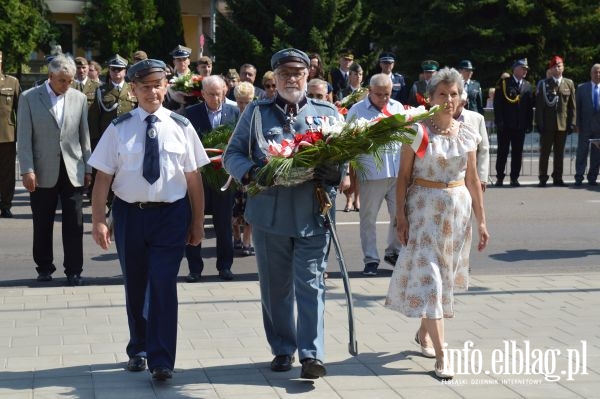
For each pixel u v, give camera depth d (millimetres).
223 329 7914
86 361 6965
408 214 6766
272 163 6160
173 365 6441
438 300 6582
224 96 10469
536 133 20656
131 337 6754
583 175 18844
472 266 11156
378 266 11008
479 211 6957
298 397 6145
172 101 12266
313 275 6488
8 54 29609
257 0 30422
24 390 6273
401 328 7953
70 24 37594
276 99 6641
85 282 10133
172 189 6504
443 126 6699
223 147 9602
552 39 31250
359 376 6598
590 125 18578
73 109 9742
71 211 9828
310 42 30297
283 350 6750
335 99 17188
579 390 6293
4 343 7453
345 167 6723
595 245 12516
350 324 6414
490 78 30672
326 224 6488
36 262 10133
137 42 32719
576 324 8031
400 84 17312
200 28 39625
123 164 6461
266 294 6719
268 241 6574
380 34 33656
